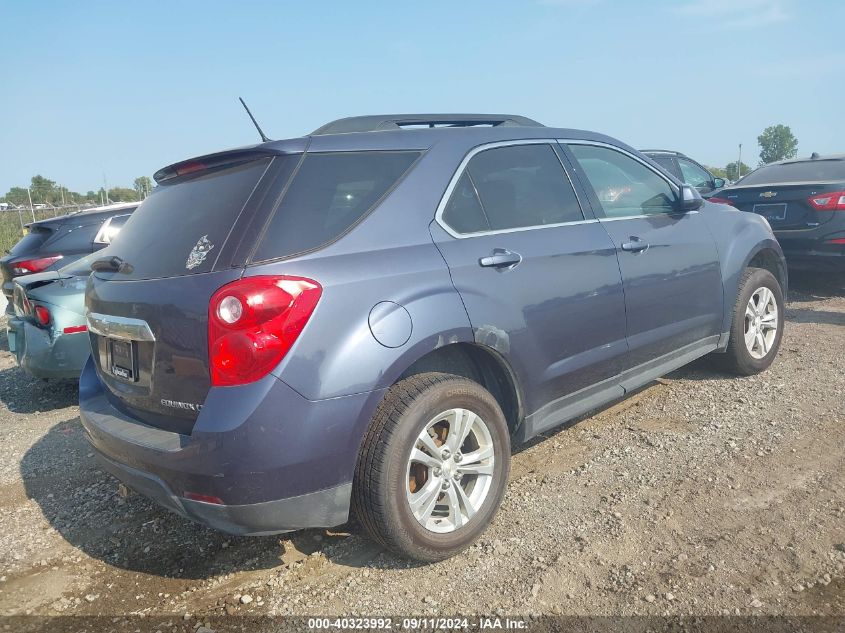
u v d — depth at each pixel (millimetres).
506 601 2648
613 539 3020
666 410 4484
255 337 2436
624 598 2619
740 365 4910
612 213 3932
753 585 2645
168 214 3033
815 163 8086
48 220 8008
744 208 7871
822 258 7273
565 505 3350
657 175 4430
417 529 2789
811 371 5086
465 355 3254
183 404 2625
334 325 2572
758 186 7715
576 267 3500
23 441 4961
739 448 3846
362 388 2605
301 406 2486
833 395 4559
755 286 4867
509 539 3082
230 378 2455
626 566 2816
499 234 3264
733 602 2555
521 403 3260
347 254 2729
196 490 2506
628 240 3865
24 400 6164
